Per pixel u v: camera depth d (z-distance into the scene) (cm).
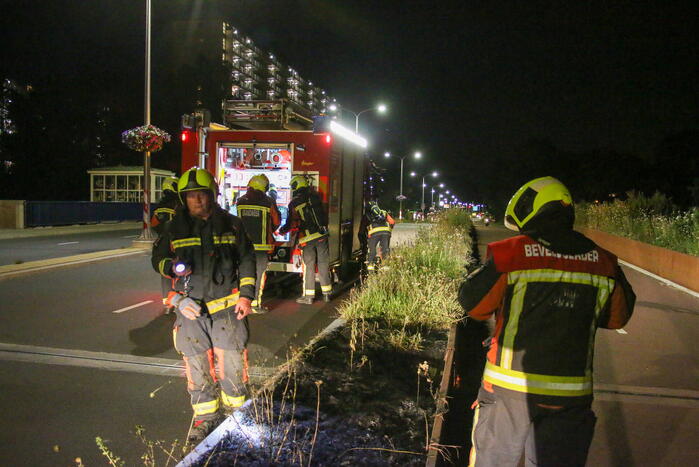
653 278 1353
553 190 270
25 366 584
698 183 4159
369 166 1406
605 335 792
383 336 641
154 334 719
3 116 4525
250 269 420
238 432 373
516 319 262
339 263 1107
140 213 3294
